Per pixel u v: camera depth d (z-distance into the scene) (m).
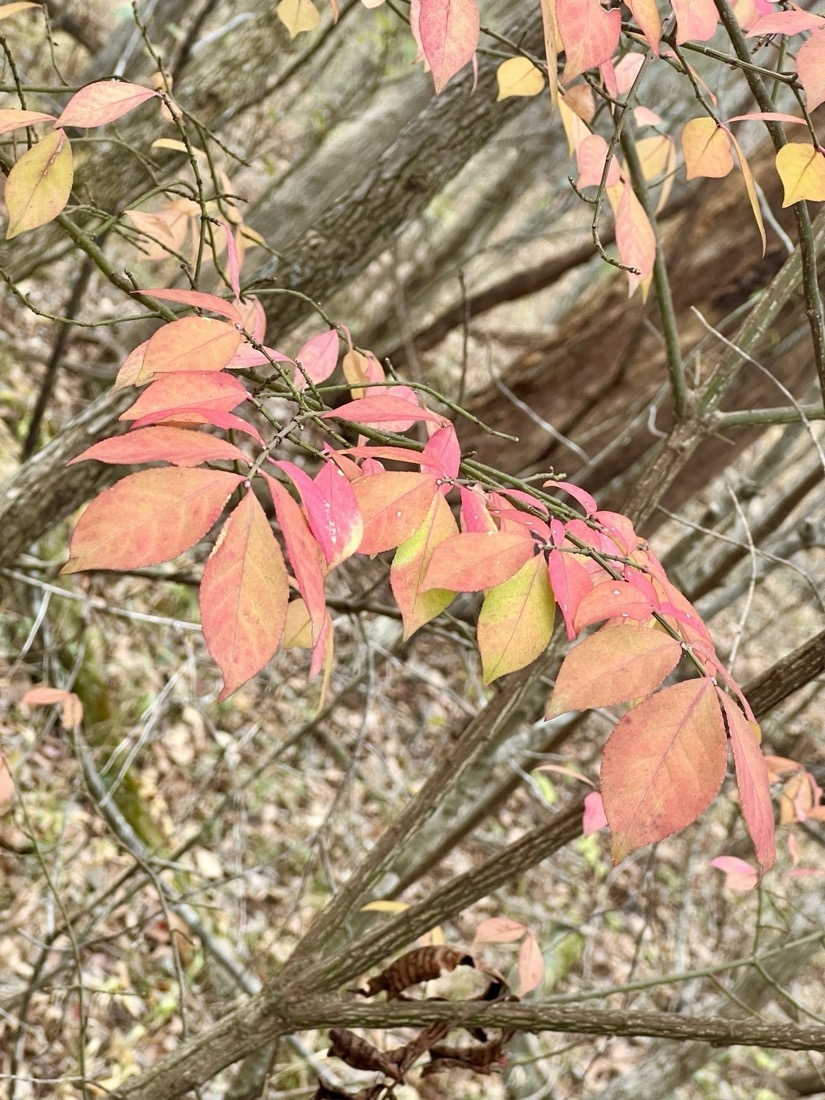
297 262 2.59
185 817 3.26
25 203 0.92
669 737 0.66
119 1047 3.59
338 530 0.65
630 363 4.28
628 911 5.18
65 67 5.71
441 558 0.73
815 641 1.31
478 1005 1.40
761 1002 3.29
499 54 1.55
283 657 5.21
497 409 4.38
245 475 0.63
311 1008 1.48
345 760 4.89
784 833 2.28
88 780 4.06
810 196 0.94
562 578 0.76
